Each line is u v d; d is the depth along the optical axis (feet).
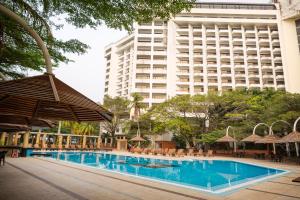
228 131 104.01
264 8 227.20
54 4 14.90
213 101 122.01
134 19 15.35
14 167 41.83
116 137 172.24
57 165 47.03
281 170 50.34
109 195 22.03
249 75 207.21
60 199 20.12
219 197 22.39
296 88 201.46
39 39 12.43
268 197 22.68
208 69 210.38
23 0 15.10
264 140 73.56
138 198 21.13
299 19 216.33
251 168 59.98
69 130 171.42
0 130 34.63
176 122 116.47
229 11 218.38
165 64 210.59
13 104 12.35
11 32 17.03
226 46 217.56
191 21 217.56
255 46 218.59
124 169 53.83
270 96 131.44
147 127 156.66
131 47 242.37
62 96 10.78
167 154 92.02
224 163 69.36
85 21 15.85
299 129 84.28
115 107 166.20
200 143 132.46
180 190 25.09
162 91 203.10
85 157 87.71
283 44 213.46
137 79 207.10
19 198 19.98
